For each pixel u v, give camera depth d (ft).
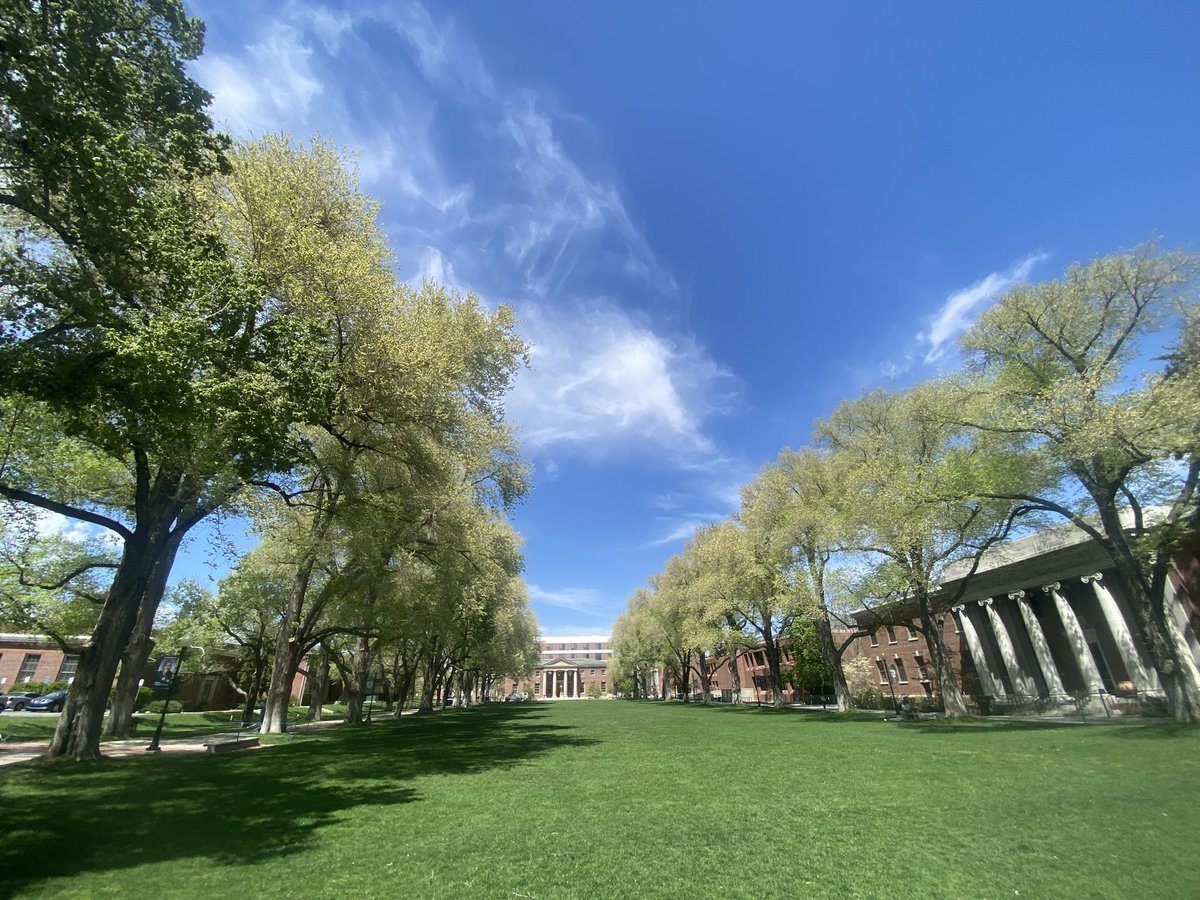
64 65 29.19
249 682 174.70
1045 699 100.73
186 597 122.72
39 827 27.12
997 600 124.57
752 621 143.64
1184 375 55.62
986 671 124.77
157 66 33.71
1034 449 63.16
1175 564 87.61
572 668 515.50
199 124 34.81
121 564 52.21
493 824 28.35
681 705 198.70
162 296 33.65
